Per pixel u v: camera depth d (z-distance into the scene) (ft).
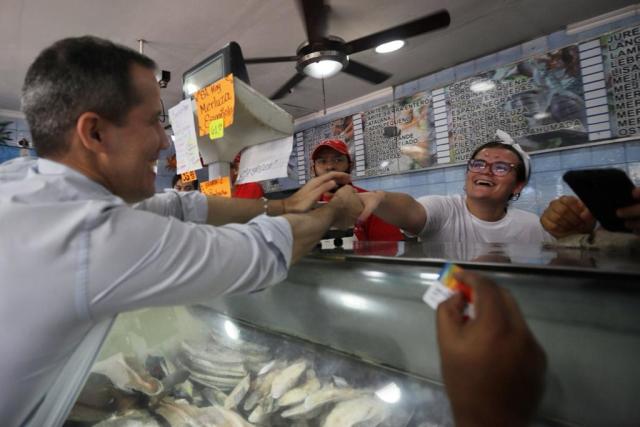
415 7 7.91
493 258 2.10
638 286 1.49
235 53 3.29
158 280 1.71
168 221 1.85
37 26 7.89
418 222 4.19
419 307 2.19
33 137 1.99
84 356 2.11
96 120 1.87
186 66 10.25
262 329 3.27
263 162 3.52
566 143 8.66
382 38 7.08
